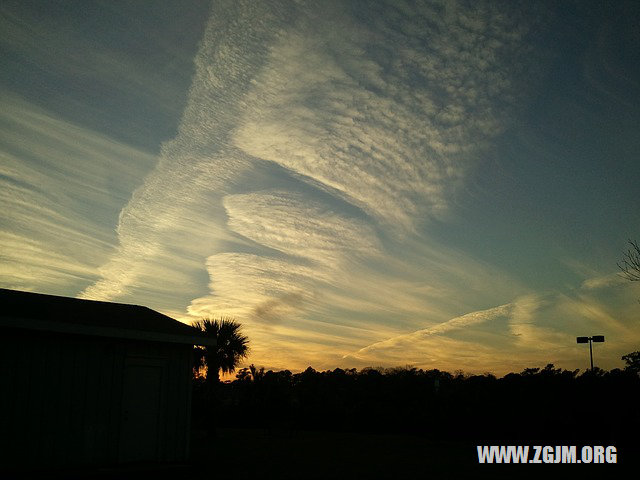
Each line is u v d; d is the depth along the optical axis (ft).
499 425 85.25
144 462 43.70
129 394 43.73
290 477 40.50
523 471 46.85
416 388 118.73
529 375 93.40
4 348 37.35
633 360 88.84
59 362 39.88
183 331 47.91
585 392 83.25
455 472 45.21
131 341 44.52
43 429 38.29
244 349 85.46
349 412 118.01
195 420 104.88
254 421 121.29
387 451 64.95
